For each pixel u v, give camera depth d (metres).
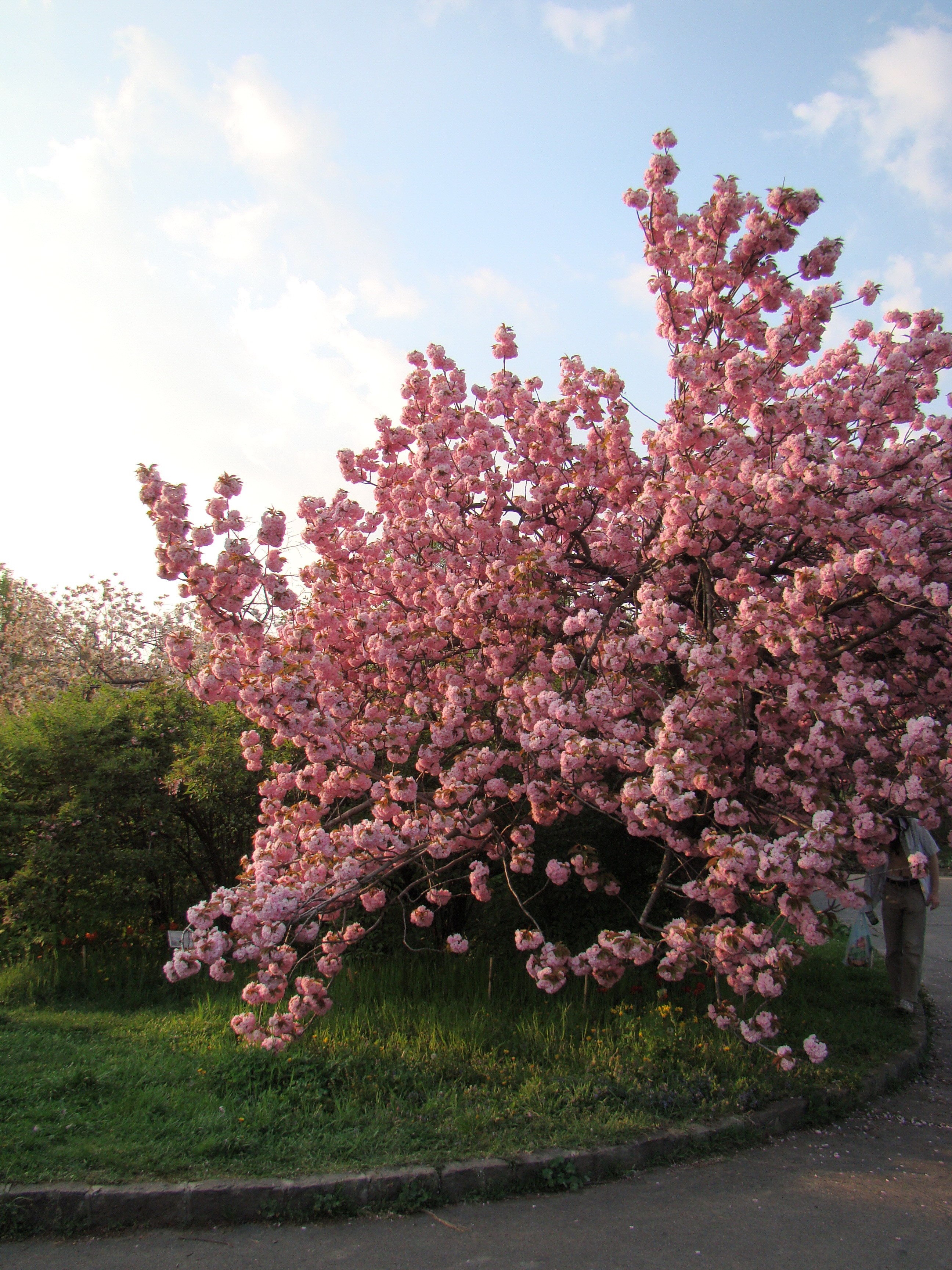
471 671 6.52
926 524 5.64
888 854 6.71
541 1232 3.29
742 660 5.20
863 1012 6.49
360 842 5.26
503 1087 4.46
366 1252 3.14
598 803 5.37
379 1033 5.27
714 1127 4.13
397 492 7.09
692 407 5.54
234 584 5.28
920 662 5.78
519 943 5.25
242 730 7.76
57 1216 3.30
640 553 6.42
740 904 5.30
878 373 6.53
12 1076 4.46
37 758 7.39
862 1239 3.26
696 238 6.75
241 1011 5.86
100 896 7.21
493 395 7.37
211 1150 3.70
